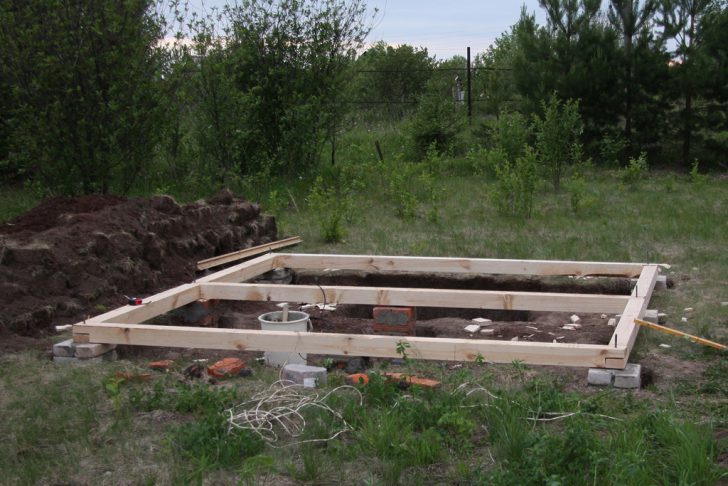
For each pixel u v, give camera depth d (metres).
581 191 13.27
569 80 18.25
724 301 7.31
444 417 4.23
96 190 11.61
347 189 13.38
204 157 13.81
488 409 4.44
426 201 13.90
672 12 17.62
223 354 6.22
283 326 6.12
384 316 6.83
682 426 4.09
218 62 13.97
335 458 4.05
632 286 8.08
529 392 4.89
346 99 16.12
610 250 9.53
